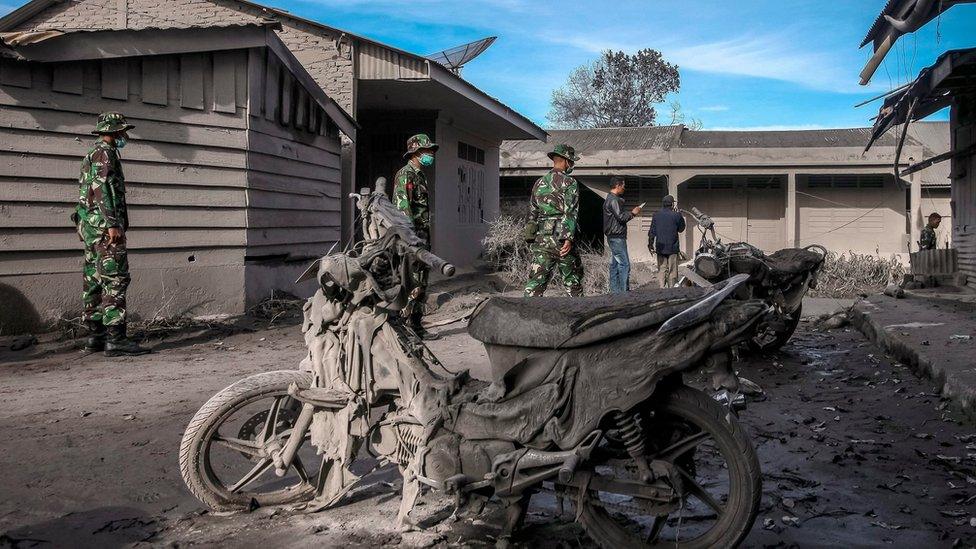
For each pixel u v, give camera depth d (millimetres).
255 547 3197
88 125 9031
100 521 3471
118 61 9250
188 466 3520
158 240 9719
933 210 25562
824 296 16812
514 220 20906
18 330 8539
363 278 3402
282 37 14141
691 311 2734
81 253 9023
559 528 3352
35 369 7082
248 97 10500
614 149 25125
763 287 7559
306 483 3764
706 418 2865
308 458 4426
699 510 3521
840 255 22875
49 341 8375
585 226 28109
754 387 6059
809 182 24891
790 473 4145
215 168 10250
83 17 14867
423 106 16734
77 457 4375
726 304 2791
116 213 7762
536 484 2965
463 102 16172
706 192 25625
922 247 17656
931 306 10922
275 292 11453
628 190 25922
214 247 10305
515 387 3018
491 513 3527
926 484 3982
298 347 8445
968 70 11039
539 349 2963
